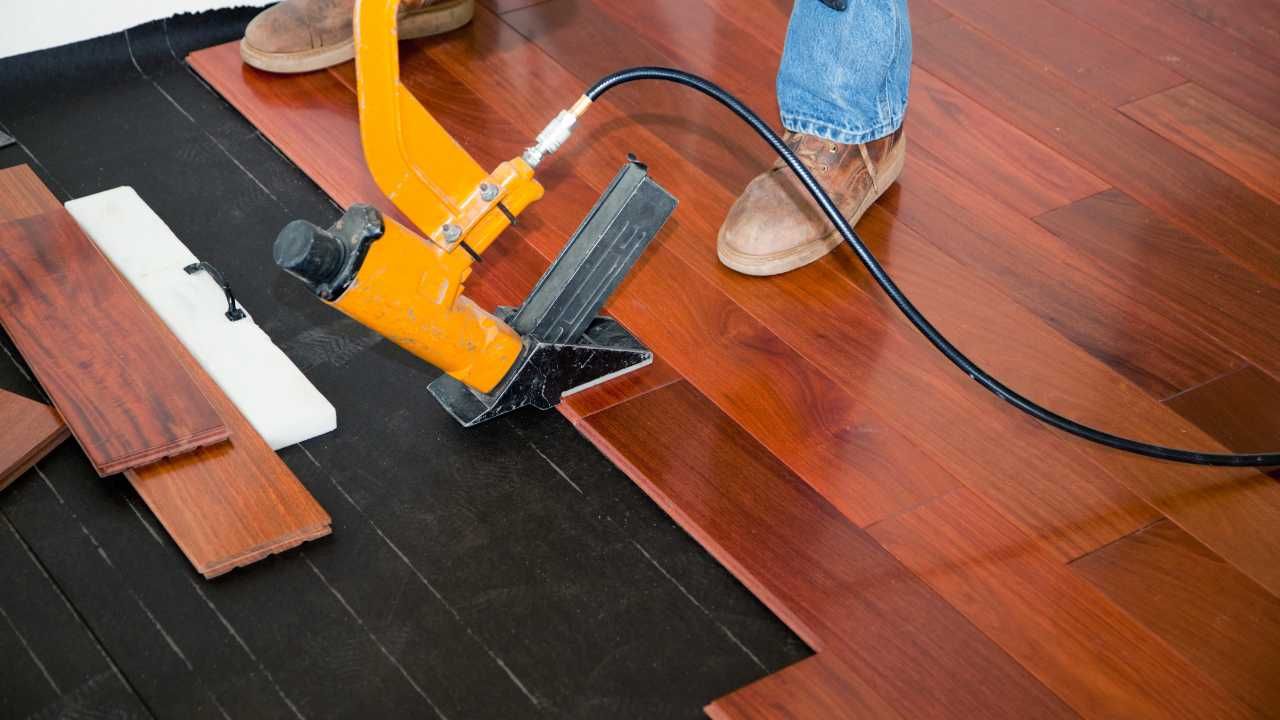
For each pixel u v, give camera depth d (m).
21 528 1.45
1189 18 2.48
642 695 1.32
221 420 1.50
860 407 1.65
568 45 2.31
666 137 2.11
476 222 1.42
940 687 1.32
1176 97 2.26
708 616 1.40
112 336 1.60
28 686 1.30
